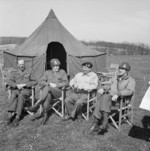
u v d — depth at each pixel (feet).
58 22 32.94
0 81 29.55
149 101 10.73
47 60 34.83
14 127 14.16
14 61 26.58
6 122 14.82
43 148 11.57
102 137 13.07
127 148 11.85
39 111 16.21
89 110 16.37
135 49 117.91
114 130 14.11
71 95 15.76
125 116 14.85
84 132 13.62
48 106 15.03
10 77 16.21
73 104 15.62
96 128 13.43
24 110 16.67
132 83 13.97
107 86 14.20
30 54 26.63
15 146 11.70
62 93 15.79
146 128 14.69
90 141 12.54
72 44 29.99
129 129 14.33
